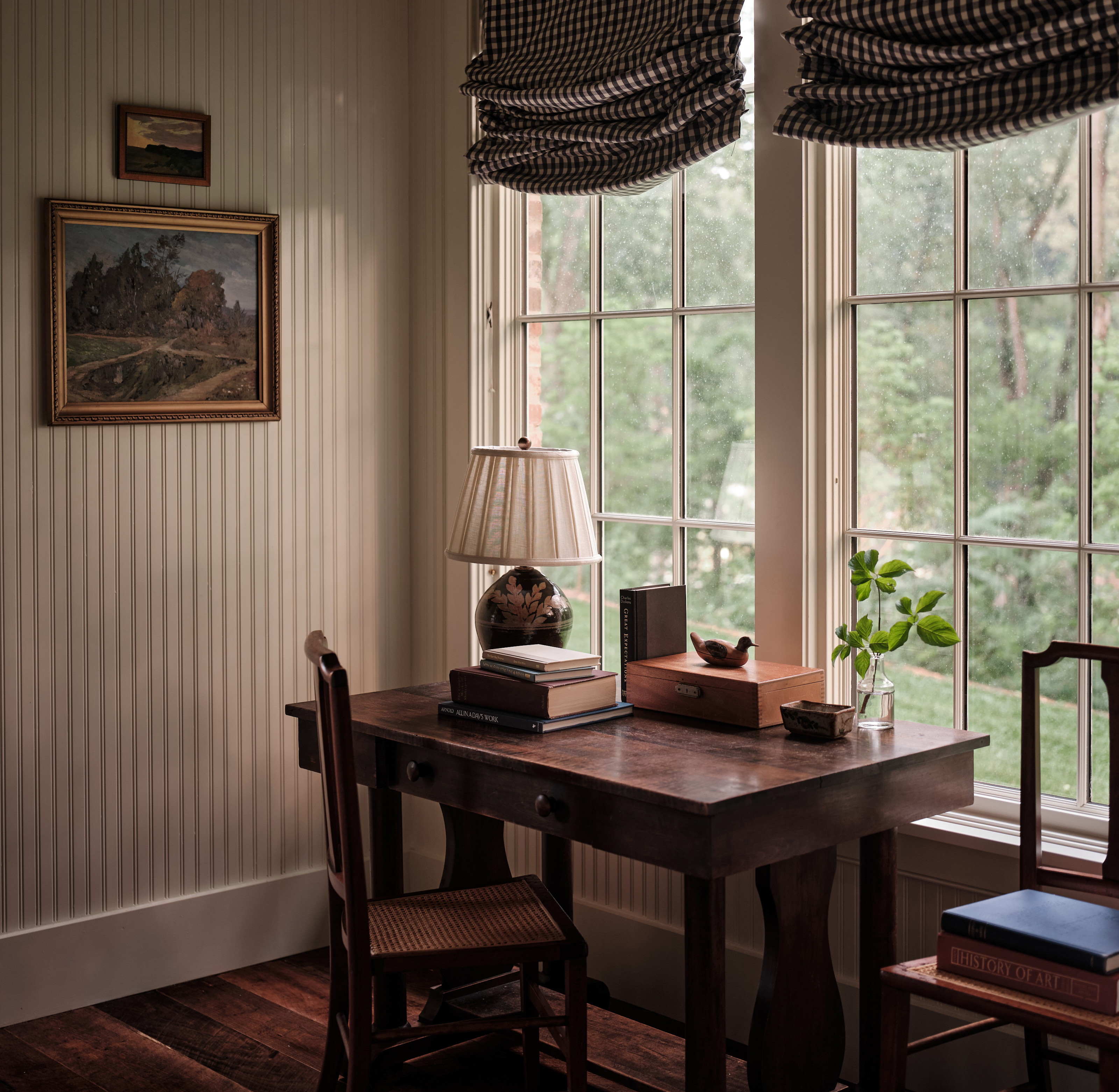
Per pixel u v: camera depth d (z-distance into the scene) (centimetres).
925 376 287
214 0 337
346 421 370
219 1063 296
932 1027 280
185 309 334
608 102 312
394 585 384
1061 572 269
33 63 307
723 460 323
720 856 211
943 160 280
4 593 309
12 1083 285
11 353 307
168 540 336
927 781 249
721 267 321
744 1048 305
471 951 235
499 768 247
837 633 266
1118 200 257
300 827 367
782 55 291
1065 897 235
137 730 333
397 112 378
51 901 320
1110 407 261
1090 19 226
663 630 290
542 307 365
